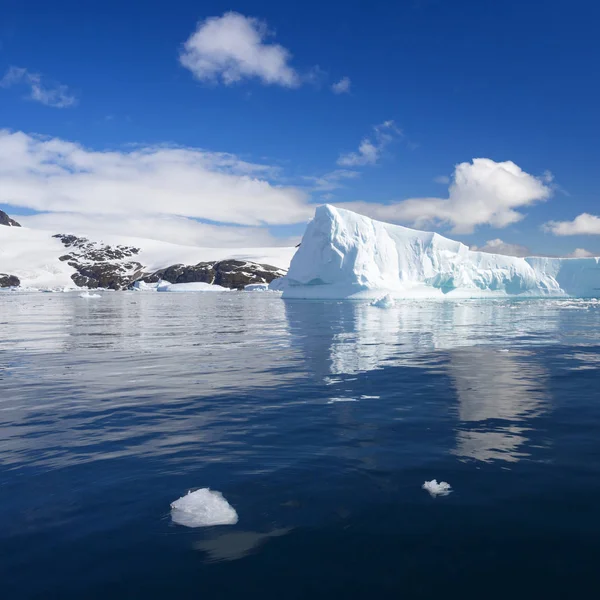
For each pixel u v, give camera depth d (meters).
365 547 3.25
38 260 147.50
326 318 23.81
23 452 5.04
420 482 4.23
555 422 6.02
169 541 3.34
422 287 43.44
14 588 2.84
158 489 4.13
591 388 7.96
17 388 8.16
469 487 4.12
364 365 10.30
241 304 42.34
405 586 2.84
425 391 7.78
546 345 13.48
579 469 4.50
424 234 44.44
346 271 42.44
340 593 2.79
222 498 3.88
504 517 3.61
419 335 16.08
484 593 2.77
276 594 2.79
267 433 5.62
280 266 138.88
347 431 5.68
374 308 31.86
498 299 47.03
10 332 18.08
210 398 7.37
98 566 3.05
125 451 5.06
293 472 4.47
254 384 8.40
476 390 7.84
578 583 2.85
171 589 2.84
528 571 2.97
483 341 14.41
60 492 4.09
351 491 4.07
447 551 3.19
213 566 3.05
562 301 41.59
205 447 5.17
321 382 8.54
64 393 7.77
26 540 3.34
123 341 15.03
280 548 3.24
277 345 13.71
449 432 5.63
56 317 26.89
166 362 10.85
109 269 142.75
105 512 3.74
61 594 2.79
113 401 7.21
